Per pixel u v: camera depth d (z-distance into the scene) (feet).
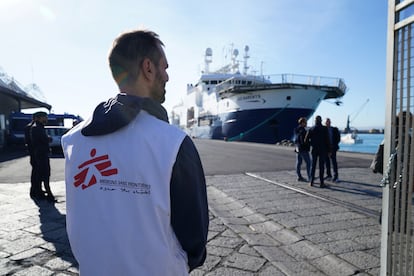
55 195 18.47
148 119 2.94
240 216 14.21
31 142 17.02
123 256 2.62
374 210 14.71
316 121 20.90
